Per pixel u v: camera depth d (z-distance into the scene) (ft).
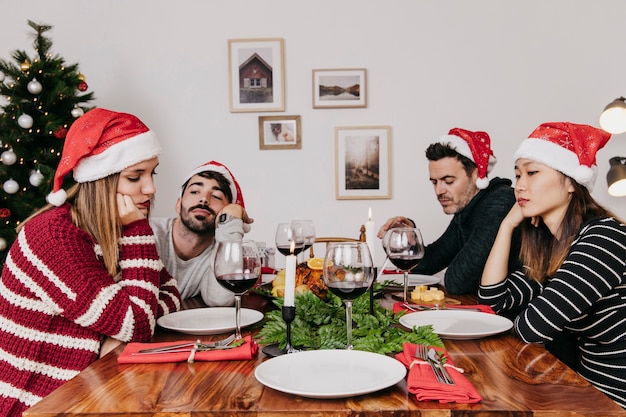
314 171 13.28
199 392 3.33
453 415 2.99
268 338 4.24
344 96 13.15
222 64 13.26
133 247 4.99
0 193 11.33
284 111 13.26
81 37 13.32
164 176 13.37
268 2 13.19
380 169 13.21
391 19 13.08
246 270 4.23
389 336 4.26
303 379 3.40
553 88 13.04
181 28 13.26
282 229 6.97
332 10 13.12
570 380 3.45
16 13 13.30
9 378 4.59
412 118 13.15
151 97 13.33
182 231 7.16
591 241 4.76
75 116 11.68
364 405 3.09
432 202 13.21
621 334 4.92
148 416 3.04
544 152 5.31
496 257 5.76
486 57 13.05
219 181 7.29
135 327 4.58
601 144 5.27
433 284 7.63
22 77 11.44
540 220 5.69
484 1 13.01
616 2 12.90
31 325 4.63
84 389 3.41
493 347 4.23
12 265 4.73
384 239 6.77
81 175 5.08
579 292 4.52
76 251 4.67
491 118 13.10
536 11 12.98
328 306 4.82
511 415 2.97
